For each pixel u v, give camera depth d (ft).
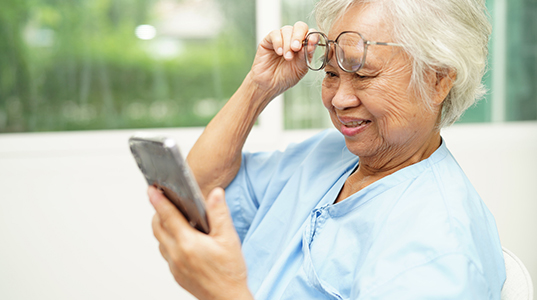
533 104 8.54
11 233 6.71
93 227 6.95
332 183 2.89
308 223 2.67
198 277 1.90
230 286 1.91
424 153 2.51
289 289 2.47
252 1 6.98
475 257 1.98
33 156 6.79
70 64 6.70
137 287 6.61
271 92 3.07
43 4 6.47
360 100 2.31
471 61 2.25
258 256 3.01
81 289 6.50
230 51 7.02
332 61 2.38
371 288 1.98
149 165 1.91
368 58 2.18
